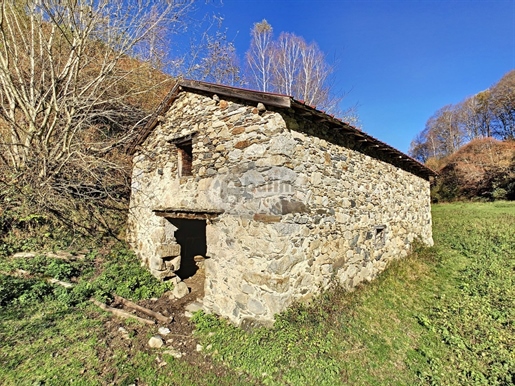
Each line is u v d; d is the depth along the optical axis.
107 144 7.95
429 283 5.80
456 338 3.75
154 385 2.89
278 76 18.25
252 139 4.12
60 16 6.70
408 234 7.74
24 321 3.64
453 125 37.31
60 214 6.61
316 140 4.42
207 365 3.28
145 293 5.18
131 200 7.47
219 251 4.57
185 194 5.41
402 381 3.02
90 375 2.89
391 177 6.97
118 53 7.85
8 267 4.74
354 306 4.39
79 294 4.50
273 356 3.21
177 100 5.80
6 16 7.25
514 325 4.00
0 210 5.87
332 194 4.70
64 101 6.84
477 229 10.86
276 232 3.70
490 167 23.83
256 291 3.89
